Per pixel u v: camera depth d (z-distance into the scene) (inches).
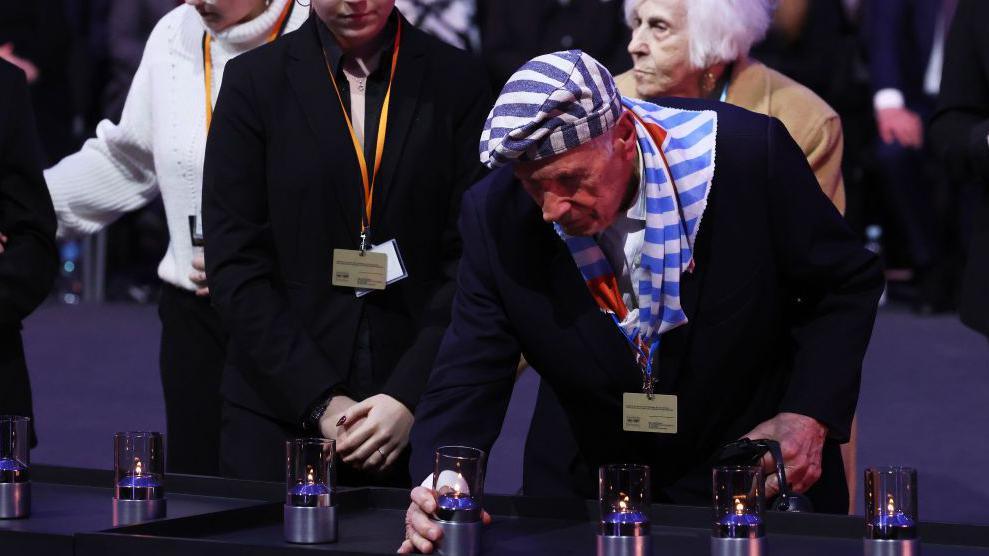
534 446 336.8
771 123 306.2
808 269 309.0
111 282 1119.6
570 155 264.4
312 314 357.4
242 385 364.2
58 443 677.3
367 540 270.1
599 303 297.7
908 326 927.7
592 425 319.3
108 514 290.4
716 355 303.9
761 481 249.1
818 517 271.7
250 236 357.7
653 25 374.6
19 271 396.8
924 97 902.4
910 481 246.1
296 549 243.3
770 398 323.3
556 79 263.1
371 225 357.7
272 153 357.1
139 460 285.1
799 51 835.4
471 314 307.9
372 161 357.7
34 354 897.5
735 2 369.7
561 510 290.5
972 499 572.7
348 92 361.7
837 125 385.1
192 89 406.6
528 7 889.5
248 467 357.1
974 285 405.4
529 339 305.4
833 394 307.1
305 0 399.2
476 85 370.6
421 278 363.9
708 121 300.2
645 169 287.3
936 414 716.0
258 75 358.6
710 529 279.4
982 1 411.2
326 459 267.6
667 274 290.8
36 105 965.8
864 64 908.6
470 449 263.3
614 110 268.2
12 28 956.0
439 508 258.4
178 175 407.2
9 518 285.9
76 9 1088.2
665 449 316.5
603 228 281.9
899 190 936.9
